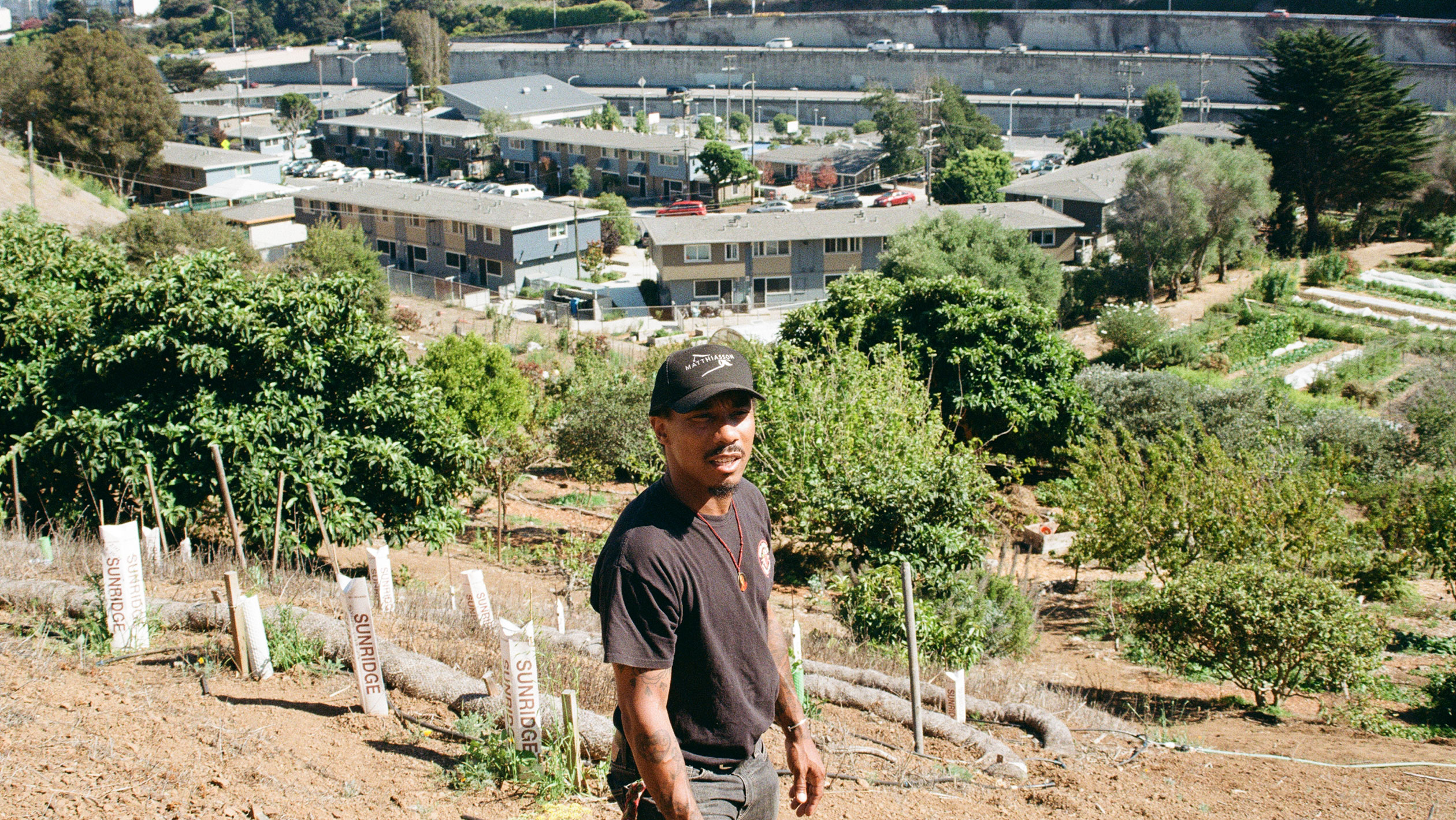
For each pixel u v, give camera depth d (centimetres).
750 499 288
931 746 705
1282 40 6456
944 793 599
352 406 1281
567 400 2345
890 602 1200
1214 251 5622
